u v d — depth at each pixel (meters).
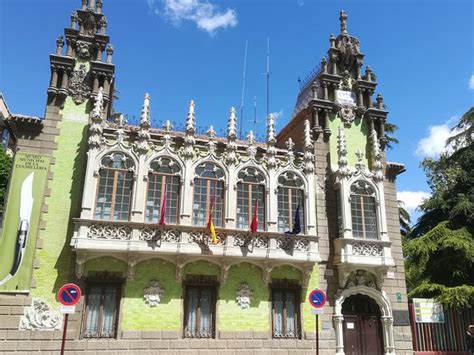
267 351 21.80
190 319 21.38
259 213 23.75
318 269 23.88
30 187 20.92
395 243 25.95
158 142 23.22
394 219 26.52
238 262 22.36
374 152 26.89
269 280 22.77
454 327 25.39
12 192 20.61
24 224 20.27
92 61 24.00
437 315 25.25
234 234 22.34
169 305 21.03
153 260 21.41
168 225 21.34
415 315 24.91
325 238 24.53
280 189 24.55
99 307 20.30
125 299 20.50
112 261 20.88
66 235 20.75
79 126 22.80
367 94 29.09
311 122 27.23
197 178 23.27
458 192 33.41
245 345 21.58
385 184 27.14
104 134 22.55
